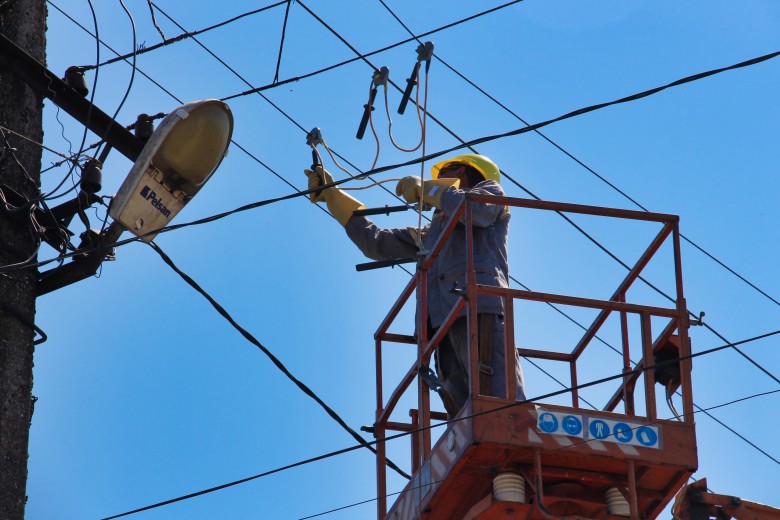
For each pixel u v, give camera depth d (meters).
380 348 15.64
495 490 12.95
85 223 13.52
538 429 12.88
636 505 12.87
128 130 14.27
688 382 13.48
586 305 13.43
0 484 12.00
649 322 13.60
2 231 12.95
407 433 13.33
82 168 13.73
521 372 13.93
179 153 13.09
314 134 15.51
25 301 12.91
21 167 13.30
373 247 16.03
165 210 13.25
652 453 13.05
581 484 13.23
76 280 13.30
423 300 14.27
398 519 14.27
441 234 14.04
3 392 12.34
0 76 13.60
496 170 15.49
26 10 14.08
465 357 14.16
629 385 14.09
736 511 16.67
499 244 14.55
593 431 13.01
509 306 13.25
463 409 13.07
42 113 13.86
